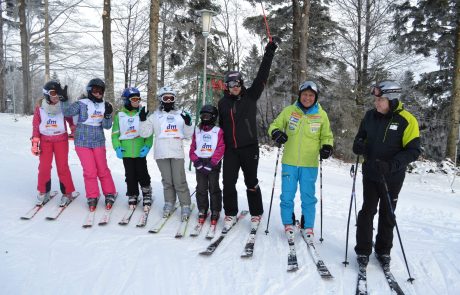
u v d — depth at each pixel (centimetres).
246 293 288
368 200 329
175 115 421
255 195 407
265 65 391
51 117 430
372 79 1463
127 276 306
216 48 1764
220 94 1336
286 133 383
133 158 440
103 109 431
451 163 1136
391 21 1352
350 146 1359
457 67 1179
